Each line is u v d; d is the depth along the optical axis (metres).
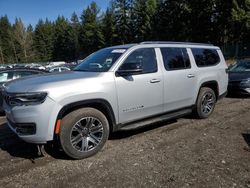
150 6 62.25
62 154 4.88
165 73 5.80
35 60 79.44
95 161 4.57
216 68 7.20
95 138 4.78
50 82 4.48
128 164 4.41
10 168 4.39
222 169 4.14
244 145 5.07
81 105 4.69
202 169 4.16
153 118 5.75
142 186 3.74
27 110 4.25
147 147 5.10
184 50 6.45
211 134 5.72
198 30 41.12
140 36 67.31
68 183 3.88
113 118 5.02
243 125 6.29
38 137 4.30
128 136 5.75
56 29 95.94
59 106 4.36
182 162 4.42
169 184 3.77
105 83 4.84
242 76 9.88
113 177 4.01
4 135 6.10
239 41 37.72
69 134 4.48
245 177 3.90
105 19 76.81
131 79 5.19
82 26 88.62
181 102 6.24
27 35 65.81
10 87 4.63
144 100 5.43
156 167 4.27
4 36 83.94
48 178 4.04
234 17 33.94
